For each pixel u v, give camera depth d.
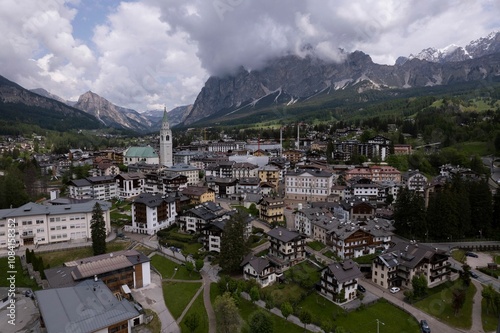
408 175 185.50
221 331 73.19
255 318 74.50
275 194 183.75
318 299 91.06
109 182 181.25
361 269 108.25
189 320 73.75
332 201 165.62
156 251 116.75
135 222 135.00
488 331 81.69
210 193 168.88
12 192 146.38
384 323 82.31
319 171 182.00
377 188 172.00
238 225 104.06
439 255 101.50
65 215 121.56
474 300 93.62
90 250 114.44
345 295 90.12
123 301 76.12
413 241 115.44
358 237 113.00
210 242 116.19
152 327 77.62
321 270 97.12
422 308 88.62
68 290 75.81
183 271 103.44
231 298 77.06
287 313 79.62
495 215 134.88
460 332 80.69
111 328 68.56
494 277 105.19
